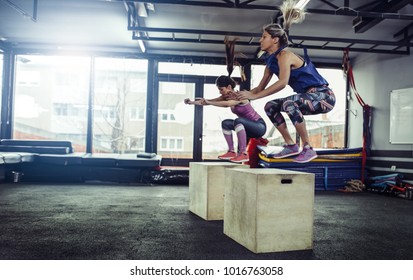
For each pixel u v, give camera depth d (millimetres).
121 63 7895
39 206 4188
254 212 2496
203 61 7824
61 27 6648
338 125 8227
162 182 6898
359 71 7973
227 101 2773
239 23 6262
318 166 6859
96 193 5438
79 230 3053
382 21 6109
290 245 2582
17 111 7918
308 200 2627
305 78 2352
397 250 2691
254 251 2494
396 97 6883
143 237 2867
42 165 6785
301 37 6238
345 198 5793
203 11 5828
